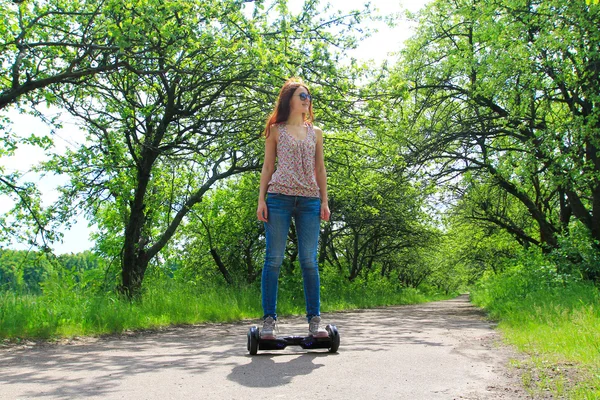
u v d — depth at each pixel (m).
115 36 8.23
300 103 4.49
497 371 3.68
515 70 13.55
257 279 21.53
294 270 20.56
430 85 17.33
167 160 13.98
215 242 21.53
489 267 43.31
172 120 12.47
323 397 2.82
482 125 16.39
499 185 18.16
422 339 6.18
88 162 12.48
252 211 20.86
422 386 3.10
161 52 9.26
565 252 14.30
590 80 13.40
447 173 17.59
